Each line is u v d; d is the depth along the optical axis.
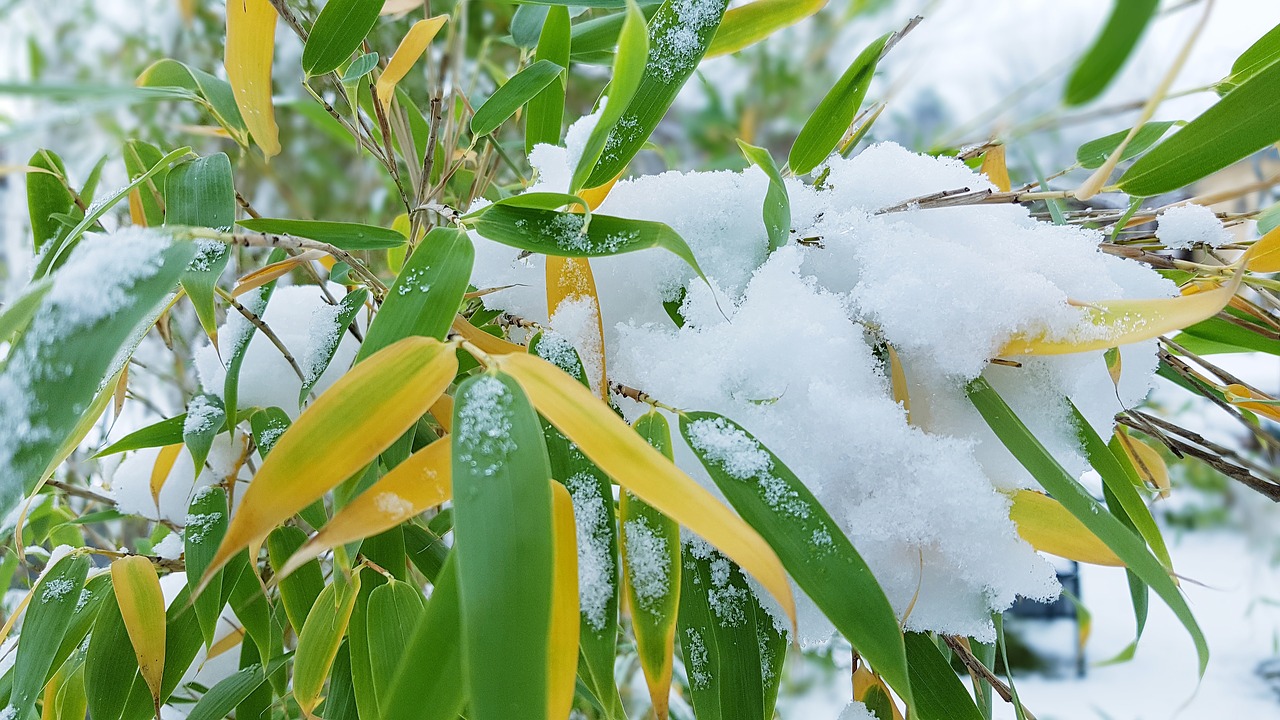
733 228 0.37
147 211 0.48
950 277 0.33
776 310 0.34
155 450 0.46
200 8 0.82
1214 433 0.96
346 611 0.34
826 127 0.39
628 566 0.31
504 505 0.25
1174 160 0.33
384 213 0.86
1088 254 0.36
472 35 0.85
